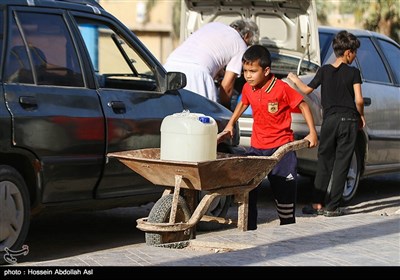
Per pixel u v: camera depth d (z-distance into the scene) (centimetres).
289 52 1265
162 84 925
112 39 905
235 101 1208
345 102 1088
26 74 782
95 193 834
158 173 747
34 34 802
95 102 831
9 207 750
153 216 750
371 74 1270
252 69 828
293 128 1112
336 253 746
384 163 1272
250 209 841
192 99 960
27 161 772
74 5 857
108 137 836
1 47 768
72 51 832
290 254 735
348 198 1197
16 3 794
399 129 1298
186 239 775
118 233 955
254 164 767
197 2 1316
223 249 751
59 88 805
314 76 1154
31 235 930
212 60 1123
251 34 1179
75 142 802
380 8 2509
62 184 796
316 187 1109
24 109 762
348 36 1095
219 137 852
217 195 757
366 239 814
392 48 1359
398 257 734
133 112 870
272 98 829
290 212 859
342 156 1093
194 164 712
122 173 853
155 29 3703
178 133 733
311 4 1230
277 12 1263
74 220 1028
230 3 1293
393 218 956
